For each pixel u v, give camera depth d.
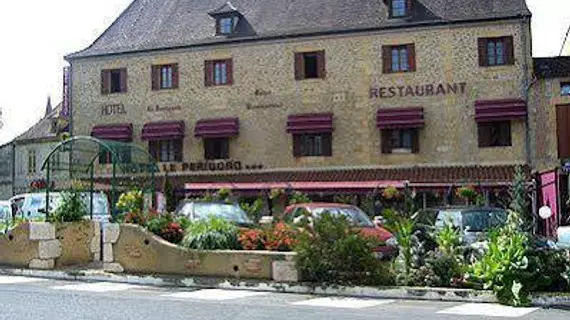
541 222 22.61
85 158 27.45
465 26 31.83
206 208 18.67
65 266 16.42
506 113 30.66
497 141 31.31
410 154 32.00
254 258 14.16
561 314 10.69
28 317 10.02
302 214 15.76
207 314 10.45
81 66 37.56
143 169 26.70
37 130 47.28
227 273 14.40
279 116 34.03
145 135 35.56
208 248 14.84
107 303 11.51
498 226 15.02
